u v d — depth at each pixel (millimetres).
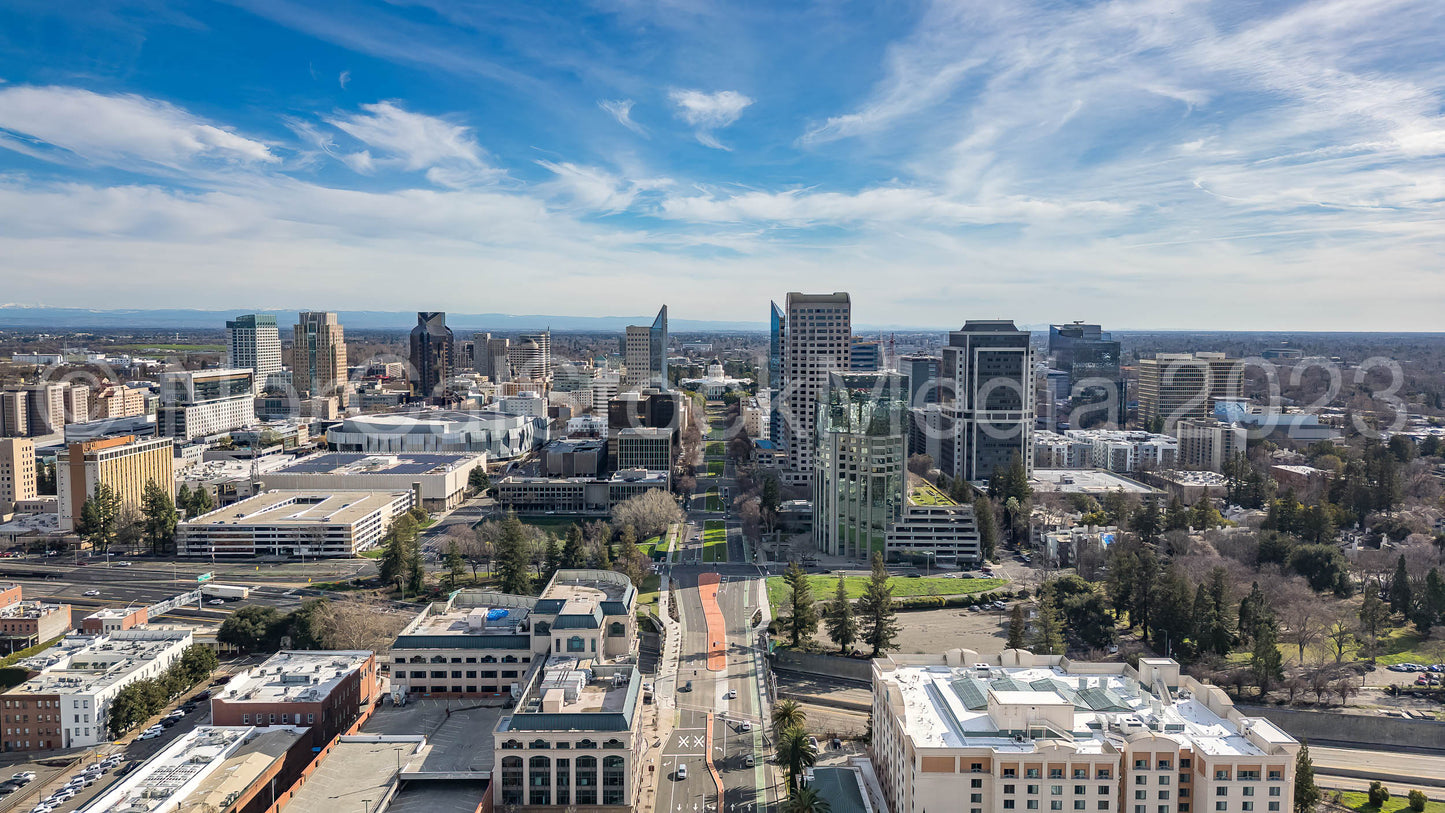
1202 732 181250
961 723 183750
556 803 191125
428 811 181250
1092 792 172000
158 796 179375
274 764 198250
